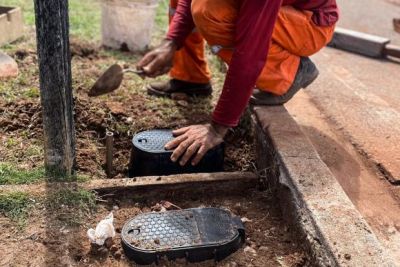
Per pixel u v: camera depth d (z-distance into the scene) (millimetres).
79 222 2008
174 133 2447
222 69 3523
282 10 2488
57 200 2074
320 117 3059
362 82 3662
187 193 2273
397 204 2311
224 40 2467
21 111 2736
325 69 3850
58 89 2062
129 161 2549
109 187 2176
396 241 2072
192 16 2551
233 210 2217
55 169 2201
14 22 3709
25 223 1965
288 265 1901
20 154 2393
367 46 4238
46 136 2141
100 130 2742
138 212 2137
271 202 2273
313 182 2092
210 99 3145
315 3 2578
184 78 3100
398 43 4664
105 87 2393
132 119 2820
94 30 4199
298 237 1989
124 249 1882
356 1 6133
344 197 2012
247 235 2061
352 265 1675
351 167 2564
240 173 2357
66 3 2004
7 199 2031
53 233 1938
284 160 2223
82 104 2865
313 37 2615
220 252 1897
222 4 2357
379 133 2910
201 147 2256
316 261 1825
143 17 3775
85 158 2486
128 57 3734
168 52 2674
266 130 2494
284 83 2650
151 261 1848
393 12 5738
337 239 1782
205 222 2002
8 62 3145
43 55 2018
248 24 2043
